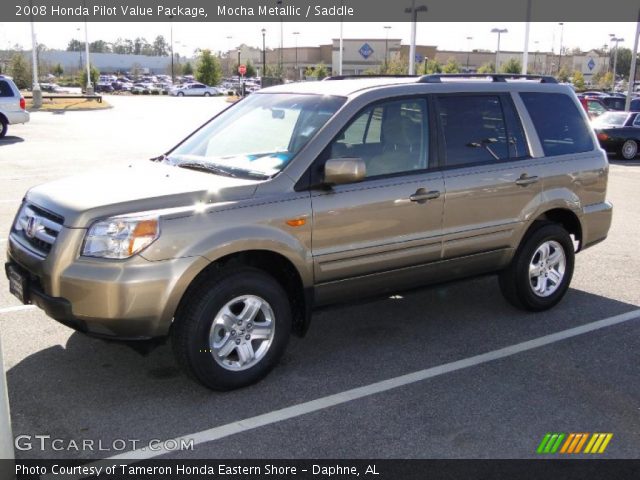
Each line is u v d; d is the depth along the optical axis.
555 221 6.06
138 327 3.86
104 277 3.76
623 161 18.30
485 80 5.56
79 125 25.70
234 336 4.22
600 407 4.16
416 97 5.01
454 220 5.09
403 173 4.85
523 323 5.62
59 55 116.50
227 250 4.04
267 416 3.97
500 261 5.53
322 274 4.52
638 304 6.17
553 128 5.83
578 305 6.11
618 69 104.06
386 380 4.48
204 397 4.19
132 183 4.33
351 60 76.31
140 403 4.10
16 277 4.26
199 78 71.75
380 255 4.75
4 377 3.11
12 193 10.86
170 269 3.86
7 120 20.12
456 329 5.46
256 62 112.31
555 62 95.56
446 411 4.07
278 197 4.27
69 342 4.99
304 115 4.82
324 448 3.65
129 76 105.56
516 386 4.42
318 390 4.32
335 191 4.49
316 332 5.37
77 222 3.88
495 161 5.36
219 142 5.12
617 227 9.55
